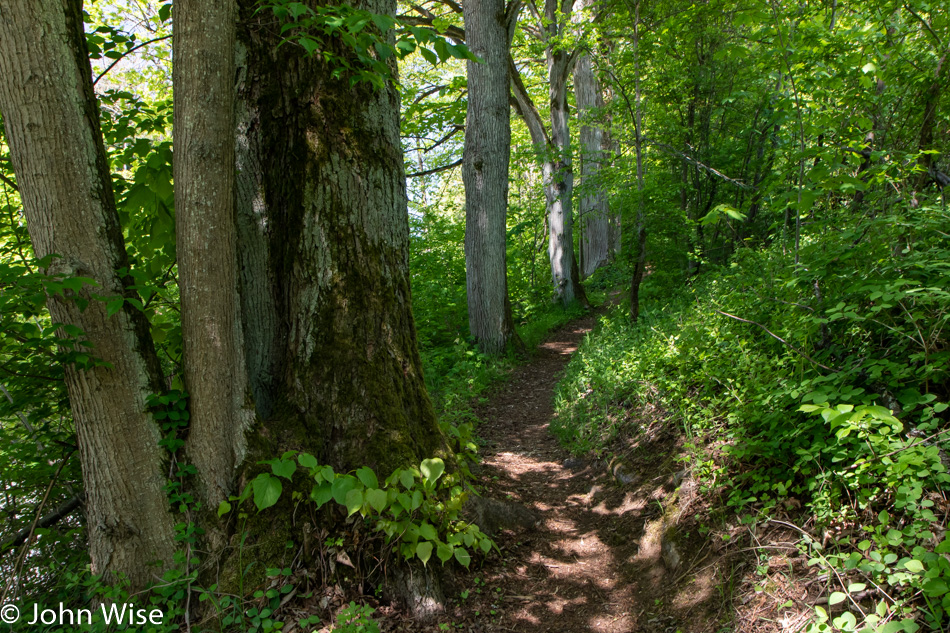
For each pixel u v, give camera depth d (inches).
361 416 141.2
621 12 360.8
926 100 185.3
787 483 114.8
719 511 131.8
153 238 146.8
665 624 118.3
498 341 431.8
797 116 159.3
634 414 213.0
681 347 206.2
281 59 145.4
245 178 145.2
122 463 118.8
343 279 145.6
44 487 155.5
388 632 119.8
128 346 119.4
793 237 206.5
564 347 481.4
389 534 121.2
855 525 100.9
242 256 144.7
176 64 114.9
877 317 118.0
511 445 253.9
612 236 815.1
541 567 150.0
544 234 811.4
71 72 110.6
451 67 667.4
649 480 171.6
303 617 118.5
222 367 124.6
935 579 76.4
